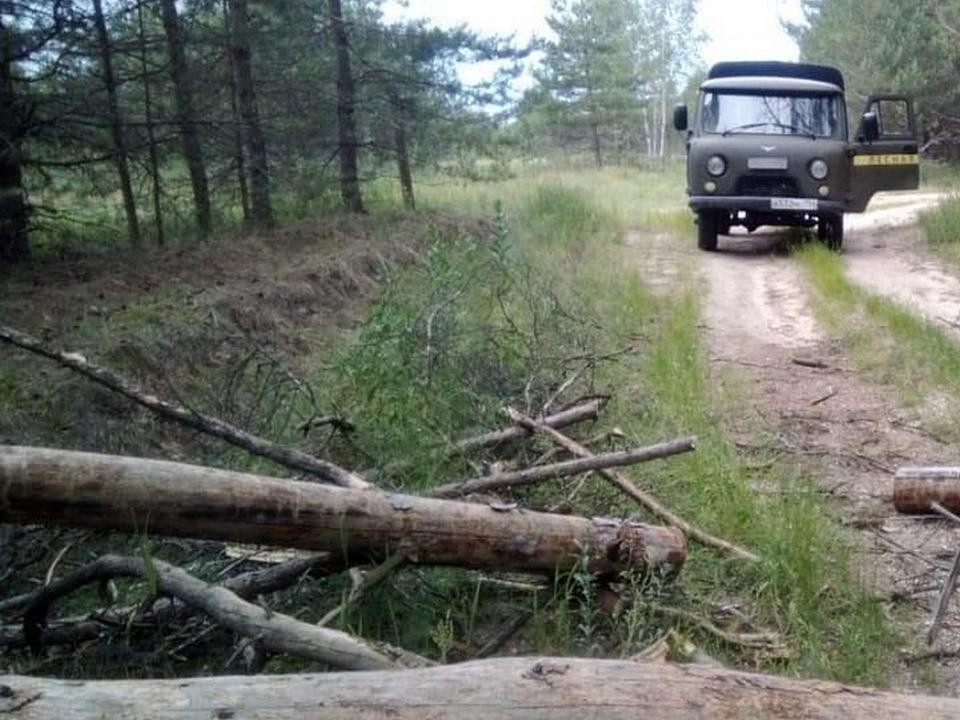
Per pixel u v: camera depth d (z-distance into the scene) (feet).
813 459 17.98
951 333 26.89
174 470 10.37
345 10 51.98
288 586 11.50
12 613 11.34
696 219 45.88
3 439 15.31
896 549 14.10
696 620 11.44
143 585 11.07
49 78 30.14
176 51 35.99
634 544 11.73
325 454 15.87
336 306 29.01
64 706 6.67
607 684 7.20
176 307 23.25
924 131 97.96
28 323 21.11
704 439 17.58
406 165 53.01
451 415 17.15
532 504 14.42
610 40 150.82
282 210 46.21
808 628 11.35
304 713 6.81
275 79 45.96
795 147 41.88
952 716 7.36
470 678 7.17
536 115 132.05
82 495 9.95
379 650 9.45
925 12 94.68
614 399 19.76
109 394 17.65
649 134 179.63
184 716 6.70
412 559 11.18
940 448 18.56
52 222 34.42
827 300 31.55
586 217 50.96
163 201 41.73
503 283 25.55
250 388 20.12
